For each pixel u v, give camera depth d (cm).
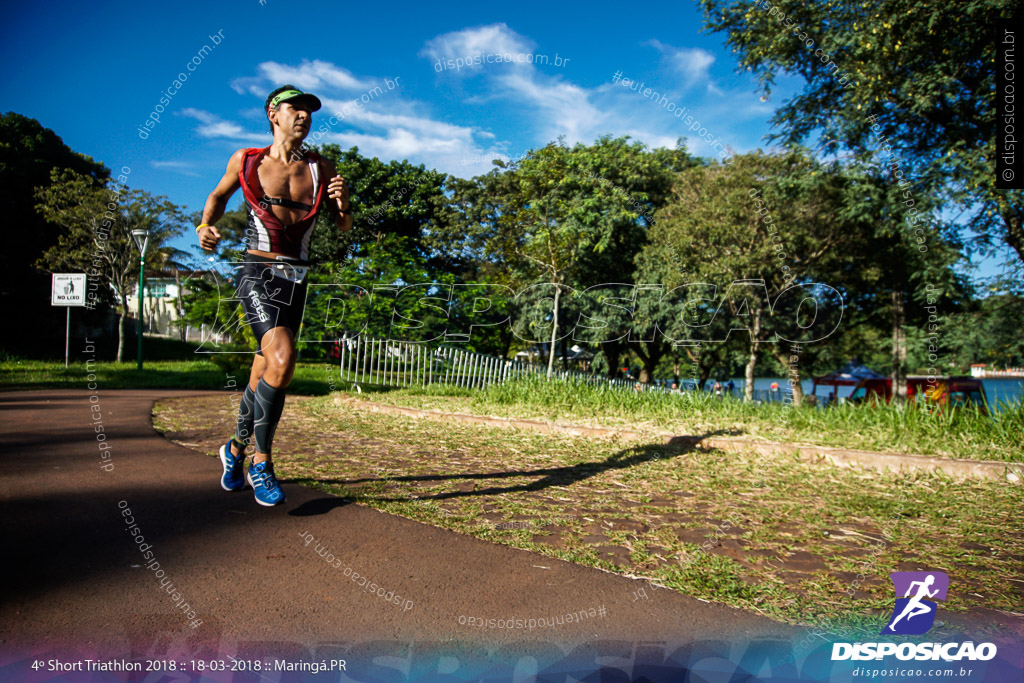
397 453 549
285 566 256
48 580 229
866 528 354
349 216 347
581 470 498
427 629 210
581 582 256
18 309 2134
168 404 815
